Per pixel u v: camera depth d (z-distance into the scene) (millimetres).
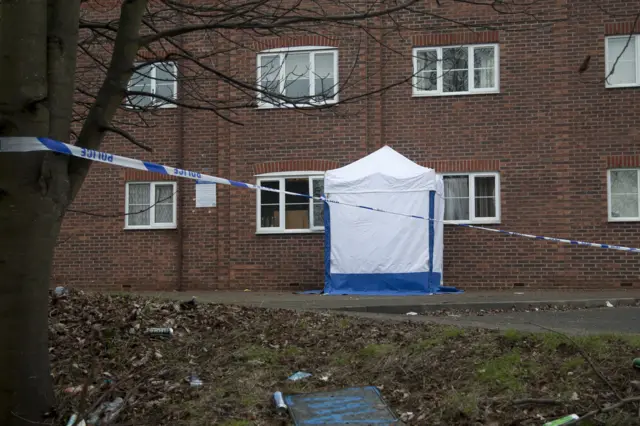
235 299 12375
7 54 4520
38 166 4590
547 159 14336
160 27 12531
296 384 5945
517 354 6113
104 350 6824
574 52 14320
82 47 7750
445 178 14680
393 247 13219
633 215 14141
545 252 14227
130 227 15414
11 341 4547
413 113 14719
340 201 13422
